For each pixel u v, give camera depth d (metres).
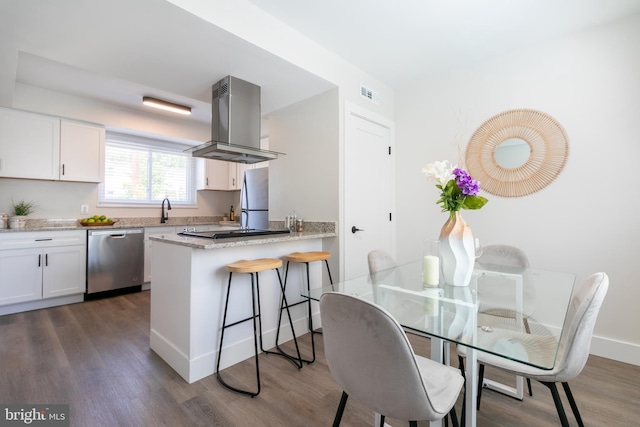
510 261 2.16
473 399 1.20
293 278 2.54
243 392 1.75
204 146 2.50
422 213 3.16
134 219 4.42
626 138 2.12
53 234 3.23
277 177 3.35
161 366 2.03
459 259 1.56
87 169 3.69
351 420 1.55
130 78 2.59
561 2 2.01
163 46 2.09
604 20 2.18
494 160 2.66
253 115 2.67
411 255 3.23
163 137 4.48
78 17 1.76
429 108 3.10
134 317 2.94
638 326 2.08
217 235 2.24
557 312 1.29
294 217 2.94
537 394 1.77
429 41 2.48
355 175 2.89
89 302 3.42
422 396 0.88
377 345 0.87
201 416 1.55
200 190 5.15
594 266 2.23
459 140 2.88
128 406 1.62
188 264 1.89
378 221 3.14
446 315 1.24
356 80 2.91
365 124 3.02
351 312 0.89
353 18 2.19
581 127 2.28
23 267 3.05
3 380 1.85
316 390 1.79
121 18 1.78
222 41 2.02
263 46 2.11
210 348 1.97
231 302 2.09
